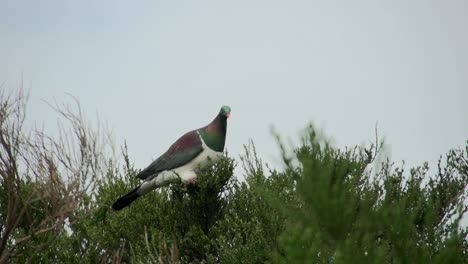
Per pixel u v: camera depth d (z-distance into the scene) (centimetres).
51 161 1365
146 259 1346
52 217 1396
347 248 649
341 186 688
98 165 1412
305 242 662
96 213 1608
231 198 1466
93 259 1571
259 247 1265
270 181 1370
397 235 681
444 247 695
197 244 1404
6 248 1531
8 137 1350
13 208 1410
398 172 1366
